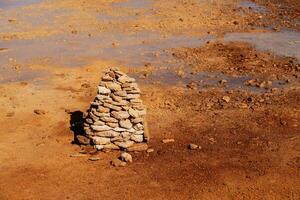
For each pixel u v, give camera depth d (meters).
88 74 16.73
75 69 17.28
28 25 23.72
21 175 10.41
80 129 12.55
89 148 11.54
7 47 20.25
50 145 11.77
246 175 10.02
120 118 11.26
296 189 9.45
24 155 11.30
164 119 12.96
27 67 17.69
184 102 14.11
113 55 18.70
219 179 9.92
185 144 11.53
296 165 10.32
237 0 28.14
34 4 28.77
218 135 11.91
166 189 9.66
